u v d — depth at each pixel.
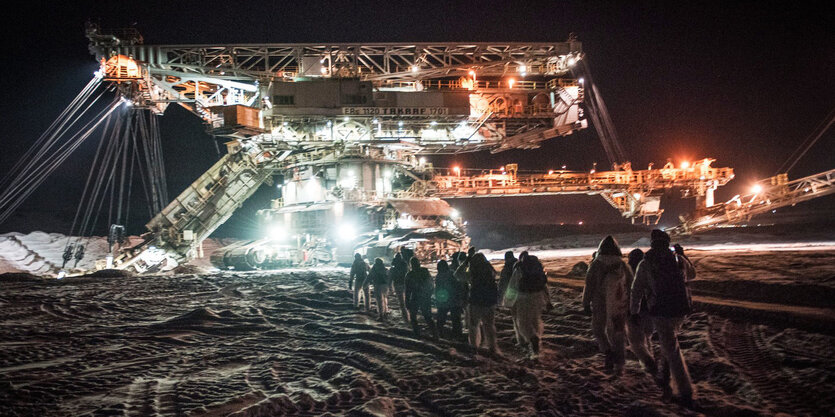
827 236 32.06
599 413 6.42
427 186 41.12
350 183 38.06
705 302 11.16
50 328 13.96
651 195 45.22
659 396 6.84
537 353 8.91
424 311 11.60
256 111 35.09
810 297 10.84
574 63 39.34
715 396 6.51
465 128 39.25
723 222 37.03
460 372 8.59
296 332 13.18
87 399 7.70
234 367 9.95
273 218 40.94
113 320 15.27
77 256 37.31
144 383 8.59
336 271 27.05
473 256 10.05
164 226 38.16
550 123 40.62
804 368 7.12
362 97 36.12
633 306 6.85
